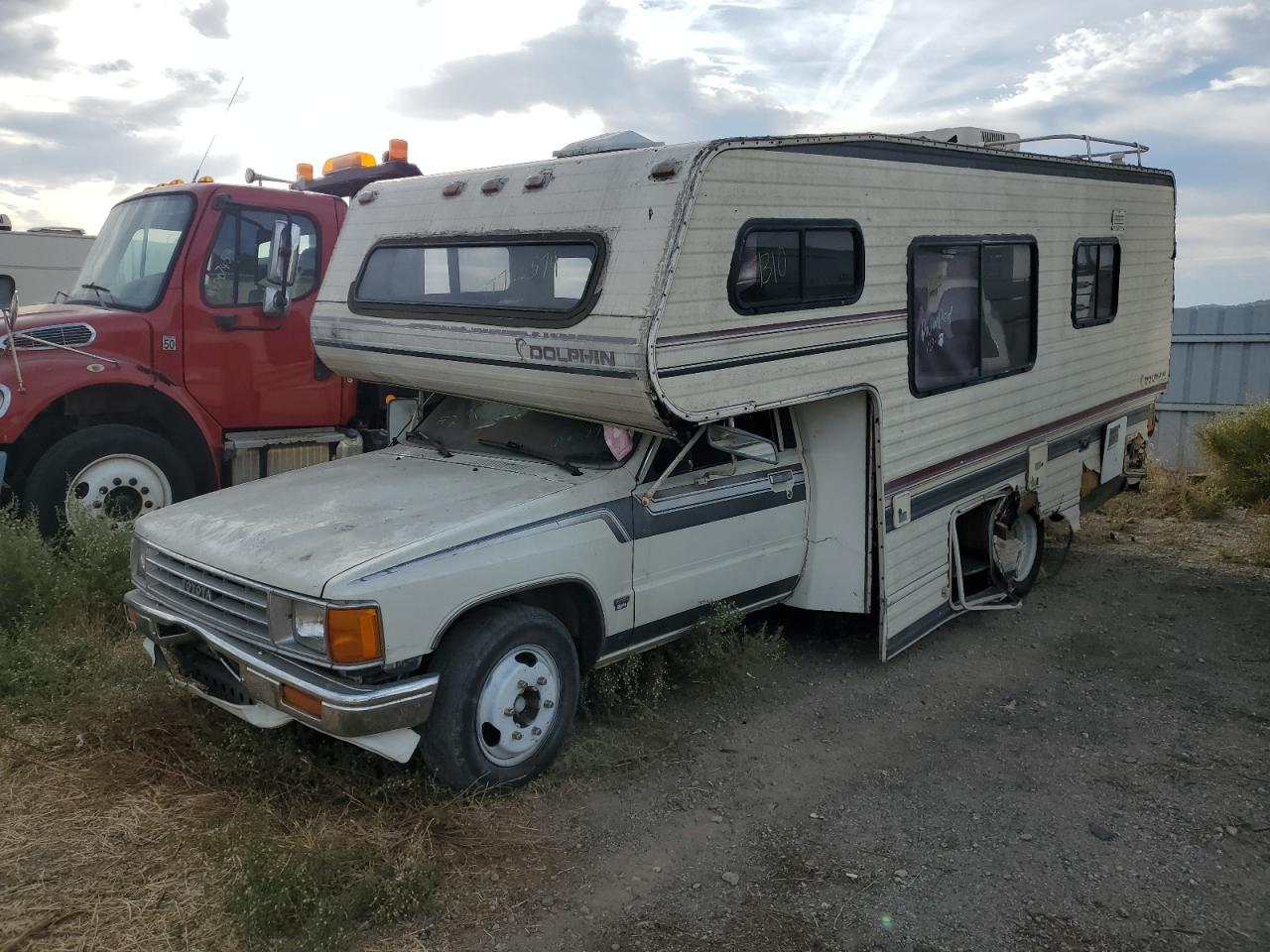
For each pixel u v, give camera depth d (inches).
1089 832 158.2
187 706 178.9
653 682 197.9
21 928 124.6
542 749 166.2
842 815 162.7
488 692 157.5
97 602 218.1
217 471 280.1
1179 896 141.5
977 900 139.8
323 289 228.5
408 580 145.6
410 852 141.3
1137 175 313.3
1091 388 300.4
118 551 223.6
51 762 166.1
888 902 138.9
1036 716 202.7
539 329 170.6
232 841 139.2
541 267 176.9
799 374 183.3
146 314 265.1
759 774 175.9
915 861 149.6
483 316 183.9
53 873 136.6
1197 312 516.4
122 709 175.5
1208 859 151.0
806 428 218.2
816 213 183.6
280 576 147.9
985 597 258.8
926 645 242.2
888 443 210.7
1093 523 375.6
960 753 185.9
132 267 279.6
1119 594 285.0
